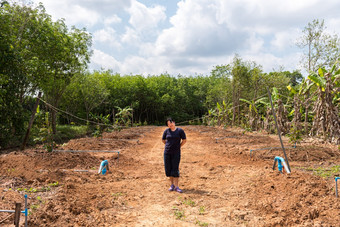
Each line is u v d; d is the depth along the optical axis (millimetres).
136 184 5832
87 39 22781
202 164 8070
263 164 7777
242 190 5172
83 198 4598
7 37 13742
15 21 16500
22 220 3539
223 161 8484
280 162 6223
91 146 11391
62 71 21625
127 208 4391
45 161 7305
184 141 5328
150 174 6879
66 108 32062
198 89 55906
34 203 4211
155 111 50406
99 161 8227
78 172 6645
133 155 10031
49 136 9242
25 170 6469
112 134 17984
